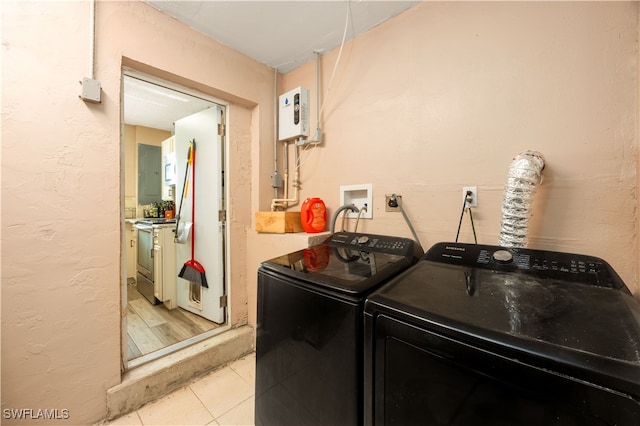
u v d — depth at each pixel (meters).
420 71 1.44
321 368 0.88
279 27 1.66
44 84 1.14
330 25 1.63
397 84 1.53
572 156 1.03
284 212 1.82
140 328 2.16
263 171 2.12
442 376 0.60
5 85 1.06
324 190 1.94
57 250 1.18
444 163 1.35
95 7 1.28
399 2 1.44
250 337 1.97
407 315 0.65
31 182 1.12
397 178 1.53
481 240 1.24
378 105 1.62
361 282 0.89
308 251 1.40
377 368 0.71
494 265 0.97
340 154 1.83
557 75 1.06
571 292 0.74
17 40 1.08
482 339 0.54
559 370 0.47
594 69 0.99
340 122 1.83
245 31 1.70
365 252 1.37
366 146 1.68
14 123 1.08
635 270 0.92
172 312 2.52
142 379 1.42
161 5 1.47
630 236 0.93
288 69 2.17
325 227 1.87
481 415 0.55
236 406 1.42
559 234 1.05
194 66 1.67
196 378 1.65
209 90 1.82
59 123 1.18
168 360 1.59
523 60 1.13
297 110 2.00
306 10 1.51
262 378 1.13
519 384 0.50
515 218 1.01
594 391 0.44
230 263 2.03
